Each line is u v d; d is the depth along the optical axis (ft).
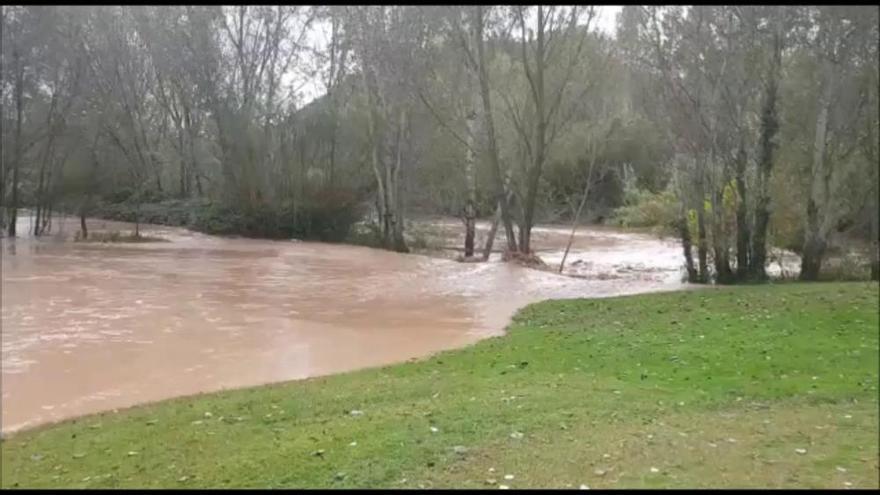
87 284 72.69
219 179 160.45
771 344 42.06
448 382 34.50
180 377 38.88
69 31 137.49
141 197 166.30
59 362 41.81
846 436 25.52
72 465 23.99
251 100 148.66
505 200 98.63
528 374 36.09
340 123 134.41
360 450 23.35
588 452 23.06
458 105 106.11
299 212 130.93
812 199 74.84
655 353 40.42
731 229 79.51
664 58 75.00
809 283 70.08
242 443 25.09
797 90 77.10
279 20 153.17
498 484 20.35
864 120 73.92
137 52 182.91
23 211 161.17
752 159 78.18
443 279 79.87
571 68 91.76
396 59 104.99
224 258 99.60
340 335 50.21
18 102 126.00
